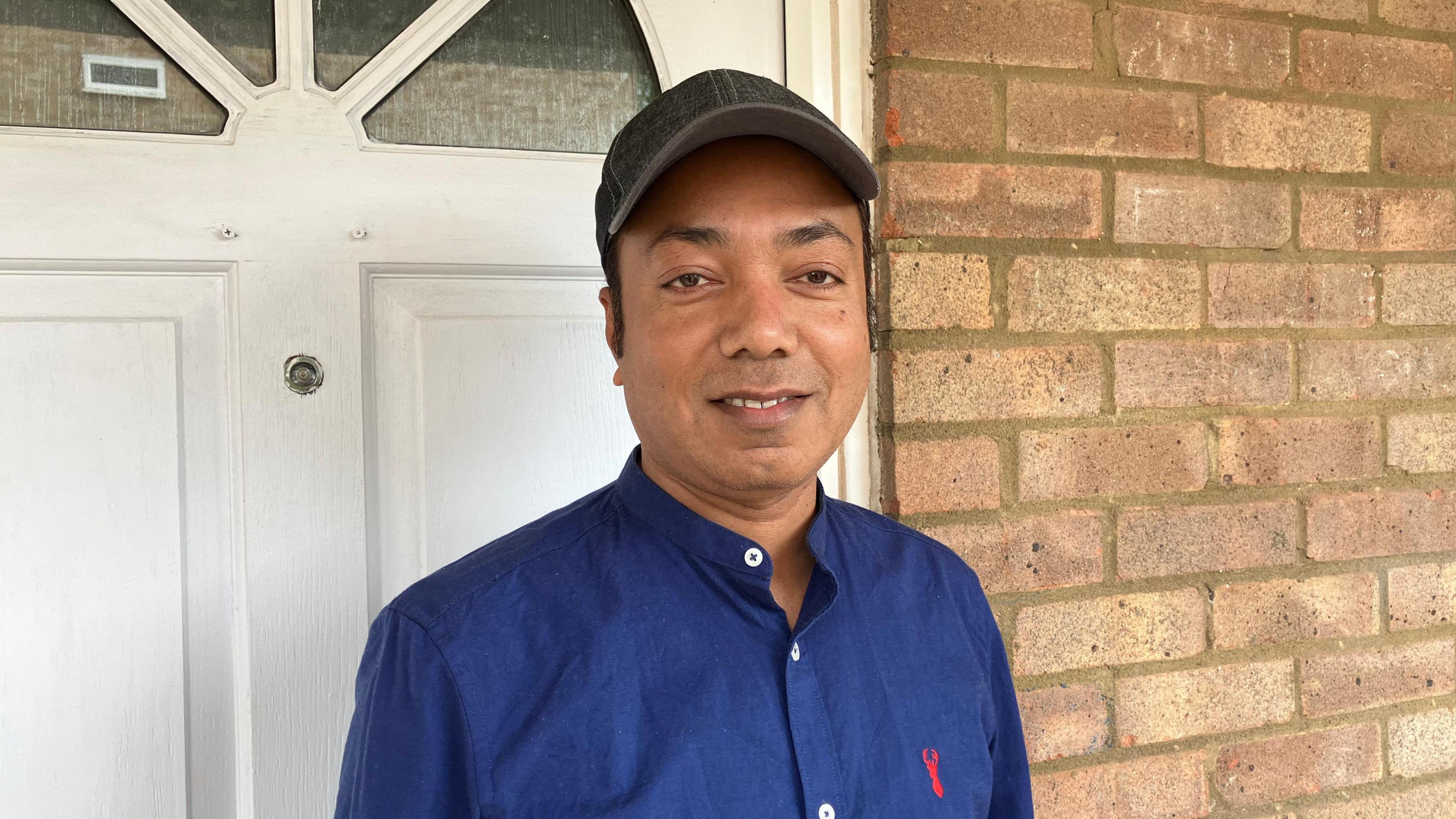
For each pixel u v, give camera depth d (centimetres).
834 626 68
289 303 92
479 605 62
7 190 84
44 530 85
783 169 61
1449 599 126
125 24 88
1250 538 116
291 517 92
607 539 66
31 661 85
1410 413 124
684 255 60
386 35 96
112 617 87
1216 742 116
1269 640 117
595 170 102
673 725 60
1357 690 121
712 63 104
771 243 60
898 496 101
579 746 59
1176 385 113
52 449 85
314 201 92
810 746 62
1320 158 119
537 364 100
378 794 58
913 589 75
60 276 86
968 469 104
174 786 89
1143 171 111
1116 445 110
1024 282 106
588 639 61
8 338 84
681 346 60
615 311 66
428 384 96
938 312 103
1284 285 117
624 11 104
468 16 98
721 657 63
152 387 88
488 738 58
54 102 86
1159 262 112
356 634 93
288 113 91
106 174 86
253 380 90
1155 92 112
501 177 98
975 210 104
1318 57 119
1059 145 108
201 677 90
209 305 90
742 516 67
